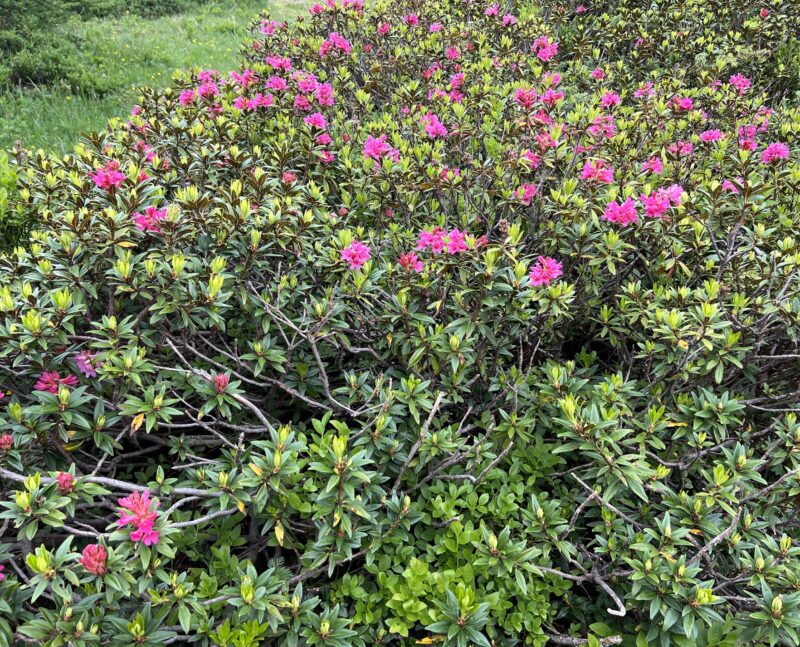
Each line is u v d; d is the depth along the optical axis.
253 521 2.38
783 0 5.88
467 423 2.88
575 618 2.36
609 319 3.05
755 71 5.60
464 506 2.38
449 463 2.38
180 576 1.93
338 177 3.84
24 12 8.93
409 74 5.47
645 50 5.82
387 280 2.87
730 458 2.31
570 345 3.51
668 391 2.67
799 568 2.01
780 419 2.63
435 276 2.76
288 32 6.27
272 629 1.89
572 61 5.93
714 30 6.29
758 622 1.91
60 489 1.92
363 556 2.38
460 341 2.53
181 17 13.29
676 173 3.49
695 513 2.16
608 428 2.40
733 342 2.46
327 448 2.11
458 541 2.24
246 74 4.51
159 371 2.54
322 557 2.09
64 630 1.68
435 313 2.84
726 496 2.18
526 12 6.80
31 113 7.00
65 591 1.71
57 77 8.02
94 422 2.26
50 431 2.23
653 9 6.38
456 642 1.94
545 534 2.27
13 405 2.16
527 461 2.65
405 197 3.44
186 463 2.66
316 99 4.38
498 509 2.38
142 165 3.35
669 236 2.98
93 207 2.78
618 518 2.36
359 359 2.95
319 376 2.75
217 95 4.44
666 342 2.71
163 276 2.41
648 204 2.86
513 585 2.18
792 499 2.29
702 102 4.76
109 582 1.73
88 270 2.54
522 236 3.31
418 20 6.32
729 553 2.25
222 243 2.70
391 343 2.70
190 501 2.39
